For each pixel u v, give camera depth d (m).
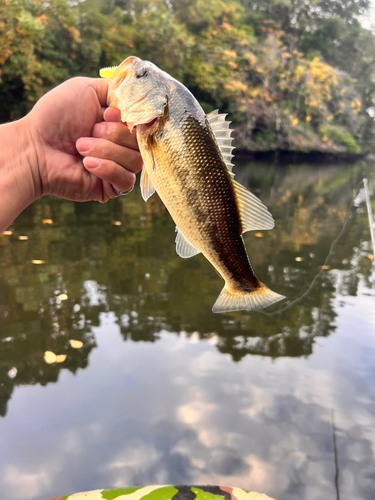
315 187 3.59
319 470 0.53
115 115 0.34
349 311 1.03
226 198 0.35
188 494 0.46
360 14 8.45
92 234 1.61
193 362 0.77
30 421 0.60
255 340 0.86
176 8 6.50
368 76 8.46
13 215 0.32
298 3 7.95
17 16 3.97
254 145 6.71
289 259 1.45
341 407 0.66
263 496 0.47
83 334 0.85
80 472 0.52
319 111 7.37
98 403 0.64
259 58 6.67
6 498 0.48
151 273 1.21
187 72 5.94
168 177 0.34
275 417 0.63
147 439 0.58
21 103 4.39
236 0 7.50
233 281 0.38
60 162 0.33
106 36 5.11
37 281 1.10
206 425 0.61
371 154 8.74
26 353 0.77
